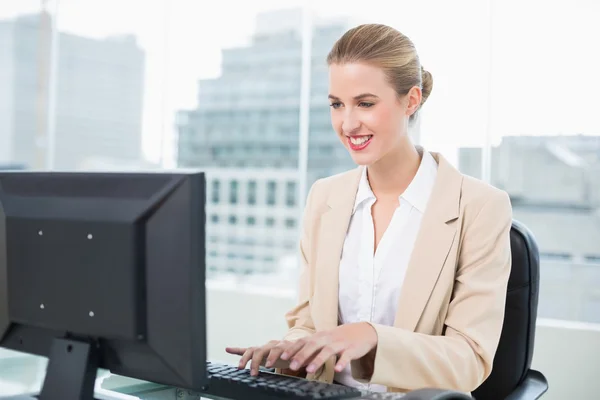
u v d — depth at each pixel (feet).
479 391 4.87
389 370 3.73
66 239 3.22
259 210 18.83
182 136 14.99
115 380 4.04
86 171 3.27
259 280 18.63
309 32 12.31
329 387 3.47
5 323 3.53
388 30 4.27
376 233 4.76
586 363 9.11
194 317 2.92
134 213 3.01
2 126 15.79
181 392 3.81
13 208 3.44
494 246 4.45
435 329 4.44
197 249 2.91
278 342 3.95
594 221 11.14
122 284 3.04
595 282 11.24
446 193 4.60
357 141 4.29
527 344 4.83
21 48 15.60
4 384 4.05
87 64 15.39
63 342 3.30
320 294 4.76
